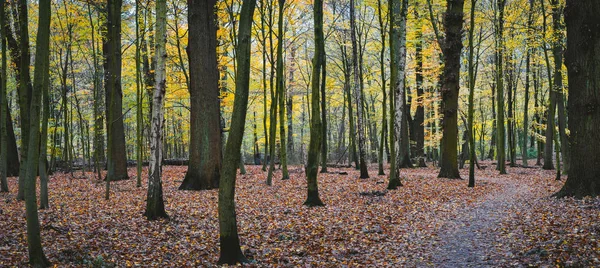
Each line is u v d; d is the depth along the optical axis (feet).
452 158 63.16
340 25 75.15
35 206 20.79
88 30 56.13
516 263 20.83
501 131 74.23
